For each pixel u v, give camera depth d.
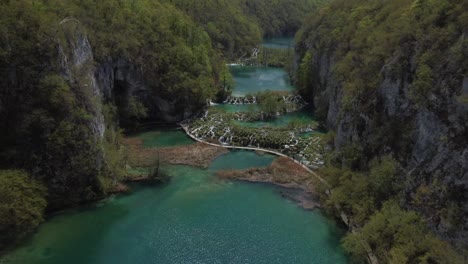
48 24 72.69
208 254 60.38
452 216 49.78
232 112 117.69
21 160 67.62
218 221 68.88
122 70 103.81
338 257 60.12
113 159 80.81
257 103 129.00
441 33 59.41
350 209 68.06
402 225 54.78
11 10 70.31
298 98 130.38
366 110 74.06
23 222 61.75
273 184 81.31
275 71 174.50
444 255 48.69
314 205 74.06
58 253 60.16
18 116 68.62
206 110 118.44
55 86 70.38
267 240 63.94
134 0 123.19
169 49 115.75
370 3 105.94
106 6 107.94
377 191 63.69
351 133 78.06
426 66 59.31
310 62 129.62
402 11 79.88
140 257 59.69
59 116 70.81
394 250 52.91
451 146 52.28
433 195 53.41
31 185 65.69
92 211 70.75
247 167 88.12
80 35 84.81
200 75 119.44
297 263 58.66
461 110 51.66
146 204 73.56
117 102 105.50
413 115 62.38
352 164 73.75
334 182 75.00
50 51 71.06
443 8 62.03
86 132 73.19
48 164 69.31
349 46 101.00
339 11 124.50
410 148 61.06
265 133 100.50
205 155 93.06
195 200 75.25
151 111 112.25
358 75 82.88
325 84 115.12
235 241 63.56
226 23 197.38
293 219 69.69
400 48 67.94
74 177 71.50
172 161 89.94
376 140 69.31
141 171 84.81
